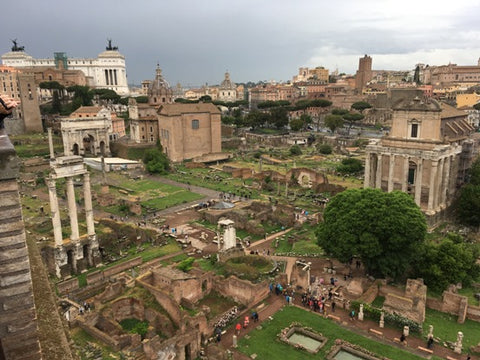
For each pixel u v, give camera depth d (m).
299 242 80.75
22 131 199.25
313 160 170.88
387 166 100.31
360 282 59.78
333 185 120.44
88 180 70.81
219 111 180.38
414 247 58.78
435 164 85.25
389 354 45.41
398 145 95.00
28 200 109.56
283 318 52.47
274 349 46.34
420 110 91.38
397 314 51.22
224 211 99.25
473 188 87.38
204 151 179.38
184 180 141.12
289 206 100.56
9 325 18.08
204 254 76.12
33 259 30.77
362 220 59.53
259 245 81.81
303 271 60.62
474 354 45.62
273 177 138.88
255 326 50.78
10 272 17.78
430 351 45.88
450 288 59.50
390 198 61.22
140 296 51.38
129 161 160.00
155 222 96.31
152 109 194.12
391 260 58.84
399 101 95.31
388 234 58.47
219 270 64.94
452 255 60.50
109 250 77.56
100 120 174.88
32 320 18.55
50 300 26.08
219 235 82.31
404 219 57.84
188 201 115.38
